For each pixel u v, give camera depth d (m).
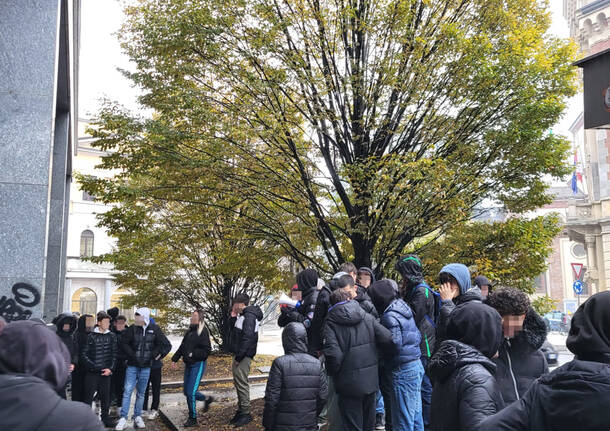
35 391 1.43
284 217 9.33
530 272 8.67
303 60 7.73
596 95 5.22
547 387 1.76
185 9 7.66
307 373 4.70
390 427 5.36
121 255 14.13
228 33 7.60
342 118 8.30
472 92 7.87
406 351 4.98
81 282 42.78
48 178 5.60
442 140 8.57
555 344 23.59
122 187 7.79
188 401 7.51
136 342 8.02
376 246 8.64
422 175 7.40
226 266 10.27
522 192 8.85
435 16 8.34
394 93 8.32
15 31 5.77
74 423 1.41
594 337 1.72
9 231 5.40
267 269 11.49
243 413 7.18
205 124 7.78
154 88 7.87
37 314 5.32
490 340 2.51
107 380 8.21
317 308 5.82
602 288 29.88
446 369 2.43
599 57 5.25
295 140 8.61
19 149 5.57
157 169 8.64
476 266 8.45
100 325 8.22
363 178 7.94
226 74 7.69
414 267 5.70
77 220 42.34
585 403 1.61
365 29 7.87
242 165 8.59
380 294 5.52
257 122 8.12
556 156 8.27
